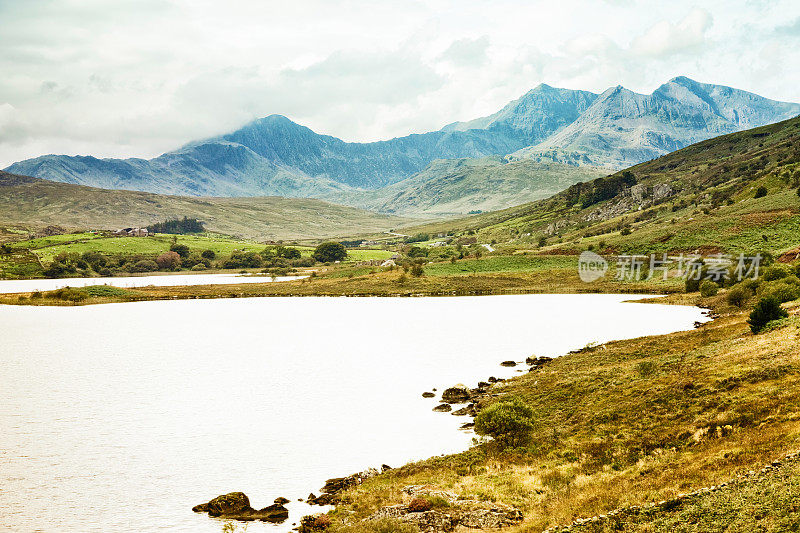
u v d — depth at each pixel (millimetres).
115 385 71562
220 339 108688
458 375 73500
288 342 103562
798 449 28859
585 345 89875
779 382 40781
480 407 57438
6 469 44188
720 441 33812
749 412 36469
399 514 32094
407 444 48469
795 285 87125
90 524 34969
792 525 23031
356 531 29531
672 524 25672
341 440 50062
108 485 41062
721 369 47812
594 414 46188
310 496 38406
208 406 61719
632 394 48375
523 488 34594
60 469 44281
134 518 35594
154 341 107062
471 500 33188
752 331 63375
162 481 41844
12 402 63656
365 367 80625
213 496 39281
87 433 52969
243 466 44750
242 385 71062
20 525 34938
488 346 93375
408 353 89938
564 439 42625
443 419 55375
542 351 86875
